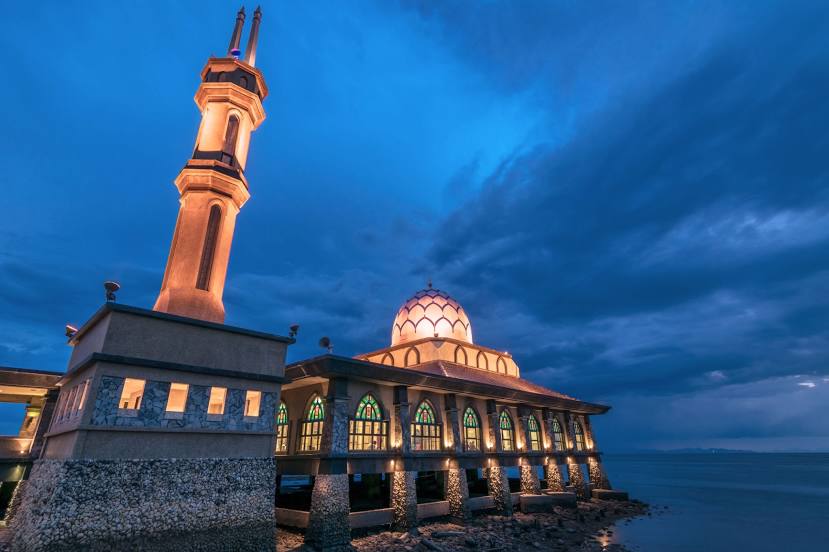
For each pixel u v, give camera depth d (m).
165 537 18.84
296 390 33.31
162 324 21.53
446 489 34.75
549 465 45.38
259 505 22.16
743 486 87.69
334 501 25.59
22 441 27.23
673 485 90.81
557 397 46.66
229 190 28.50
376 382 31.03
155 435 20.02
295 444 31.50
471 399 39.09
